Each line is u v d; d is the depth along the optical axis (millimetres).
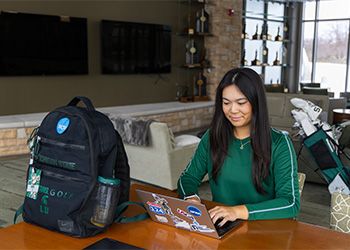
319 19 10797
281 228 1340
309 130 3684
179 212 1275
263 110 1460
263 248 1192
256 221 1391
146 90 7480
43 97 5984
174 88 8008
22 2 5555
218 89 1530
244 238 1261
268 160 1483
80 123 1224
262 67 10492
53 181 1238
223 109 1511
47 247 1170
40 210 1248
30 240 1211
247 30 9898
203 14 7883
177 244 1216
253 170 1503
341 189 3561
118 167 1341
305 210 3539
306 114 3750
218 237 1248
